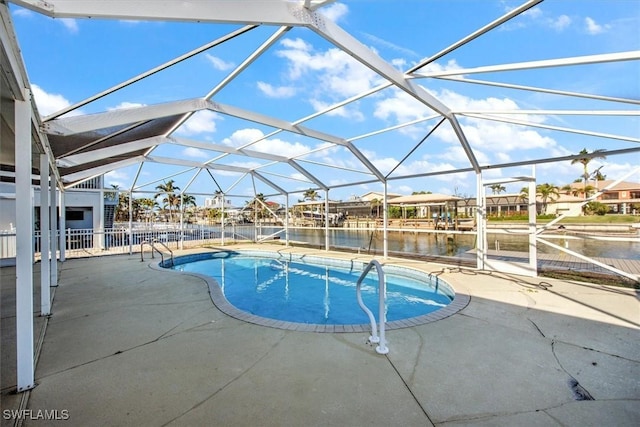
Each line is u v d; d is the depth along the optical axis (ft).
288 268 33.40
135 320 13.29
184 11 8.50
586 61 10.20
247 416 6.89
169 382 8.34
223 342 10.99
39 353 10.12
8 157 17.10
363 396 7.63
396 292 23.72
